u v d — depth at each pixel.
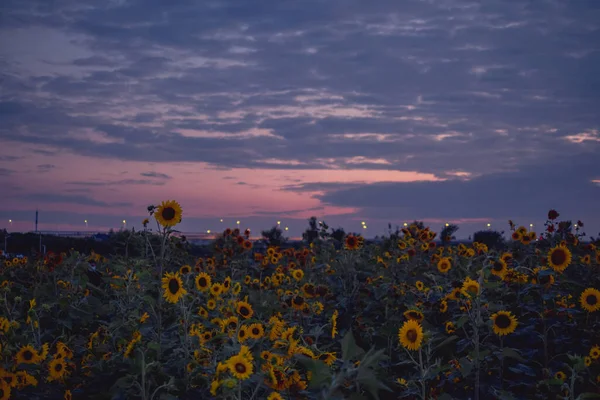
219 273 12.68
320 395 4.07
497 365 7.64
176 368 6.23
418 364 6.38
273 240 17.06
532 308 8.30
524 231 11.05
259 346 5.90
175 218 7.45
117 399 5.67
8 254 16.11
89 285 10.21
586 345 7.99
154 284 7.47
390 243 12.82
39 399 6.77
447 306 8.94
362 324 9.22
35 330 8.09
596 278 9.67
